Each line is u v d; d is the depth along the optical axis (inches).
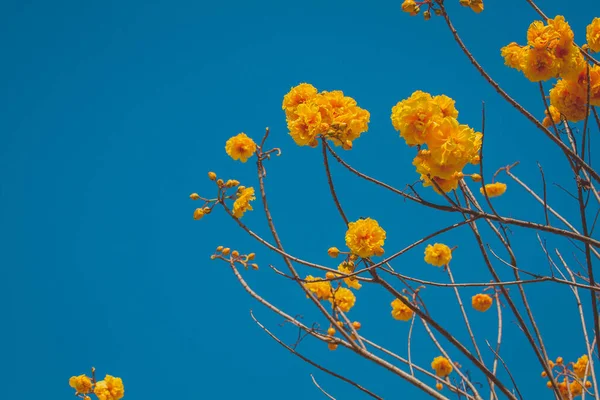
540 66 126.7
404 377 173.0
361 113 142.8
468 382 189.5
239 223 168.7
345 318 204.5
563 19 125.6
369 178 132.4
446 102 122.3
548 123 164.7
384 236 145.9
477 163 159.9
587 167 125.3
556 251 195.9
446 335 160.4
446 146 108.1
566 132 146.4
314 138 143.4
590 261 147.7
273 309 187.2
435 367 228.4
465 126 110.0
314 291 214.2
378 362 175.6
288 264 184.1
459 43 126.2
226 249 197.5
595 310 150.1
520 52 128.0
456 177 122.3
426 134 110.8
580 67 127.1
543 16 140.3
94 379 211.2
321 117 139.4
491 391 185.2
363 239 146.3
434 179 123.2
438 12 127.3
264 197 183.2
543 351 173.2
